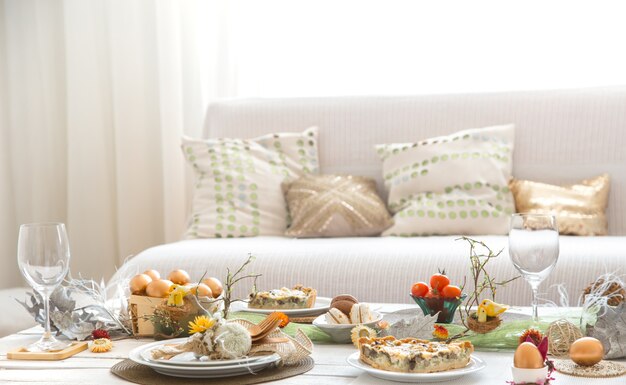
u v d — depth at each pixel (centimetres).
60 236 149
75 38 412
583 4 364
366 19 387
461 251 249
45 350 147
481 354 141
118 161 410
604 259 235
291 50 393
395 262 249
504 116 321
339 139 335
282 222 319
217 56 399
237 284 257
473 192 304
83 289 171
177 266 262
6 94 432
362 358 131
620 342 136
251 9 394
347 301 158
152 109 413
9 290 355
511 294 237
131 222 411
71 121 414
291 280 254
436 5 379
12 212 435
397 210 311
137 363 138
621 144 307
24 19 426
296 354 134
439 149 314
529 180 314
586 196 297
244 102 350
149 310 157
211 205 319
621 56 361
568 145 312
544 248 144
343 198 306
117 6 408
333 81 391
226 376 129
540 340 132
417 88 383
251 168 324
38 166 424
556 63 368
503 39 373
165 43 398
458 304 155
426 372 124
